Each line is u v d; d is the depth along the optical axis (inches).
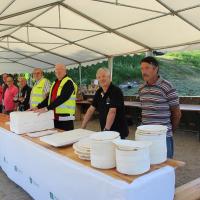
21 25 264.4
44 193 92.7
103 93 111.8
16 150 113.6
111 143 65.4
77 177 71.0
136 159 60.6
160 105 93.0
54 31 279.3
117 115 110.8
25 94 195.6
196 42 240.5
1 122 150.0
